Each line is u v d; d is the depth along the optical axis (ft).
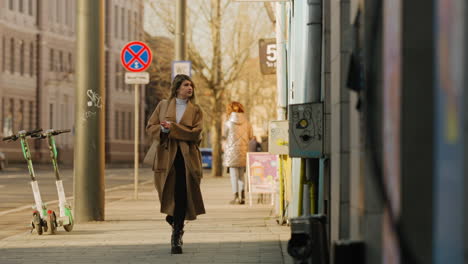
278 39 62.13
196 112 43.34
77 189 60.95
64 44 360.48
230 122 83.97
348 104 25.90
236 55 191.93
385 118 16.11
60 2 357.61
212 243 47.47
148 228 56.90
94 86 60.44
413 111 13.84
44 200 92.89
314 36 38.96
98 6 60.54
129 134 411.54
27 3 334.65
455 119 11.98
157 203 85.35
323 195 36.83
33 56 339.36
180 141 42.86
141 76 88.43
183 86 43.29
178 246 42.86
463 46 11.74
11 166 281.54
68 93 363.15
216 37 186.91
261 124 221.25
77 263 39.50
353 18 21.80
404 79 14.39
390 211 15.60
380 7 16.61
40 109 341.62
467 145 11.62
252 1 54.19
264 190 80.33
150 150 43.24
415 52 13.74
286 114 61.41
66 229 54.29
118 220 63.36
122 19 404.77
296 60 44.68
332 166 28.68
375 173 17.24
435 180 12.72
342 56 25.98
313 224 26.30
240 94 218.18
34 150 329.11
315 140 36.24
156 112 43.62
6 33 318.45
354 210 22.13
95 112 60.64
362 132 19.81
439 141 12.57
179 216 42.86
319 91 38.91
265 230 55.01
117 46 397.60
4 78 316.40
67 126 361.71
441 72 12.49
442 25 12.48
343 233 26.03
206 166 291.17
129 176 180.86
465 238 11.71
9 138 52.75
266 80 216.95
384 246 16.28
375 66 17.11
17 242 48.42
